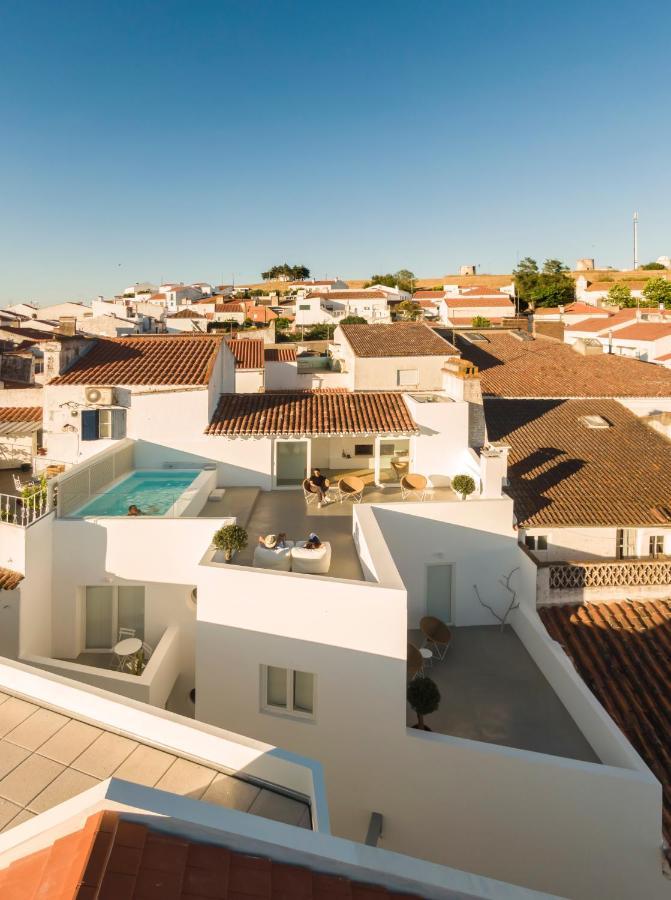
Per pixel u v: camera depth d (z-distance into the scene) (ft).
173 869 18.29
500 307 346.54
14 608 46.47
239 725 44.80
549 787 40.70
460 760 41.55
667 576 63.52
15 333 198.18
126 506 57.82
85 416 71.72
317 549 49.78
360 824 42.75
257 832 20.29
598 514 68.03
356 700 42.57
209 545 50.44
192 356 80.89
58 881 17.51
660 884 39.93
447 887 20.65
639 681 52.75
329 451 85.87
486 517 61.21
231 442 72.33
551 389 112.16
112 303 343.46
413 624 60.80
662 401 108.17
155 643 53.72
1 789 26.21
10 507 54.54
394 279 528.22
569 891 40.93
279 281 647.56
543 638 54.80
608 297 386.52
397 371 112.16
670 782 43.96
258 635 44.01
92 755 28.45
